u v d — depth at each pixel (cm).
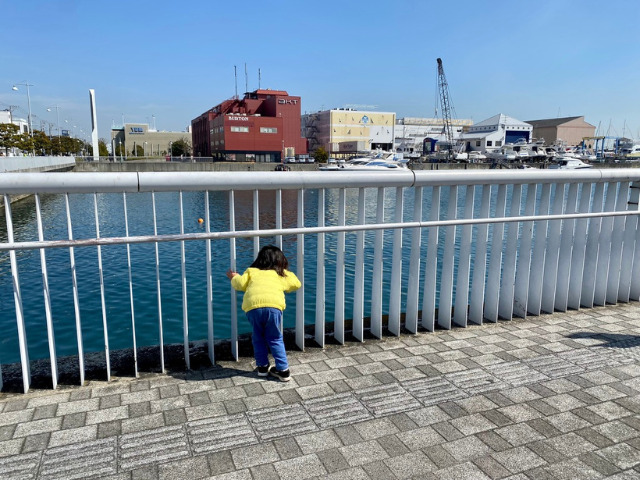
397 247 404
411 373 347
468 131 14762
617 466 246
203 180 318
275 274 343
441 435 271
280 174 339
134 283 1319
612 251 513
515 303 480
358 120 14488
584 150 13400
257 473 235
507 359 374
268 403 301
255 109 11881
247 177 329
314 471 238
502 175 410
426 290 429
